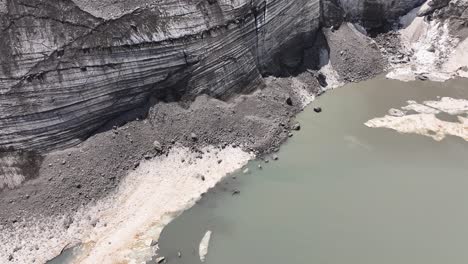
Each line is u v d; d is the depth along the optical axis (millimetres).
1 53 21734
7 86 21953
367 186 23953
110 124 25141
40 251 20938
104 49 23750
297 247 20906
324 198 23328
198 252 20859
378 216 22297
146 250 21016
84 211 22453
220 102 27609
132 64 24750
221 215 22641
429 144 26594
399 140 26922
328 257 20391
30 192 22391
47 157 23391
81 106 23922
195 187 24094
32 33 22203
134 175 24188
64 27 22844
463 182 24125
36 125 22984
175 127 25891
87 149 24062
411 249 20703
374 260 20219
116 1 24188
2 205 21844
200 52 26656
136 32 24484
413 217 22234
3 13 21766
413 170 24891
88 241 21469
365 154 26000
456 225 21828
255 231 21750
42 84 22625
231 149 26156
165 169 24719
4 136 22344
